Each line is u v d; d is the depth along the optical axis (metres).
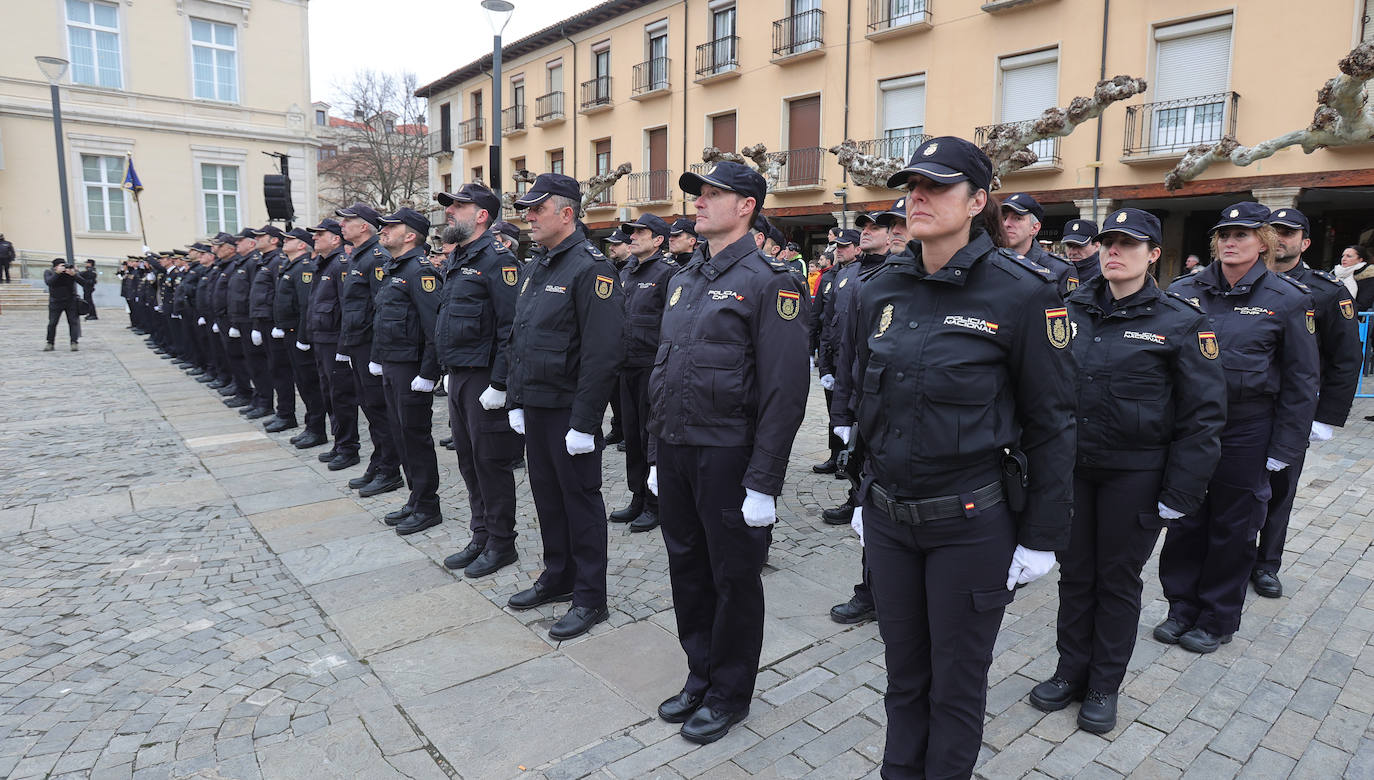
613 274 3.57
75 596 4.05
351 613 3.84
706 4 19.83
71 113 24.73
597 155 23.91
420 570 4.39
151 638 3.59
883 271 2.22
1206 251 14.23
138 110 25.86
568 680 3.22
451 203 4.30
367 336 5.67
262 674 3.27
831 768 2.66
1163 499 2.78
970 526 2.04
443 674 3.27
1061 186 14.16
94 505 5.59
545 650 3.48
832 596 4.04
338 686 3.18
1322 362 3.87
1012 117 14.76
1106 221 2.87
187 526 5.14
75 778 2.61
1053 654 3.45
